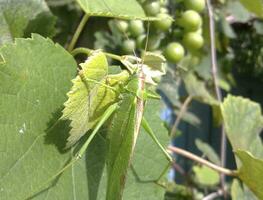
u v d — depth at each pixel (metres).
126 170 0.31
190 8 0.48
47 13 0.37
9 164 0.29
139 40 0.47
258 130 0.50
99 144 0.34
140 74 0.32
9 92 0.30
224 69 0.78
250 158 0.42
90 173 0.33
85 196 0.33
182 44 0.48
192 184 0.78
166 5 0.50
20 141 0.30
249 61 0.87
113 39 0.48
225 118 0.48
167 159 0.36
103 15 0.35
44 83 0.31
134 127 0.32
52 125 0.31
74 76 0.32
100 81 0.32
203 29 0.59
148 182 0.36
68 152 0.32
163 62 0.35
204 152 0.69
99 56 0.31
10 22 0.36
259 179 0.42
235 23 0.81
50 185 0.31
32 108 0.31
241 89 1.17
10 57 0.30
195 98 0.66
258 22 0.76
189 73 0.62
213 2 0.70
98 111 0.32
